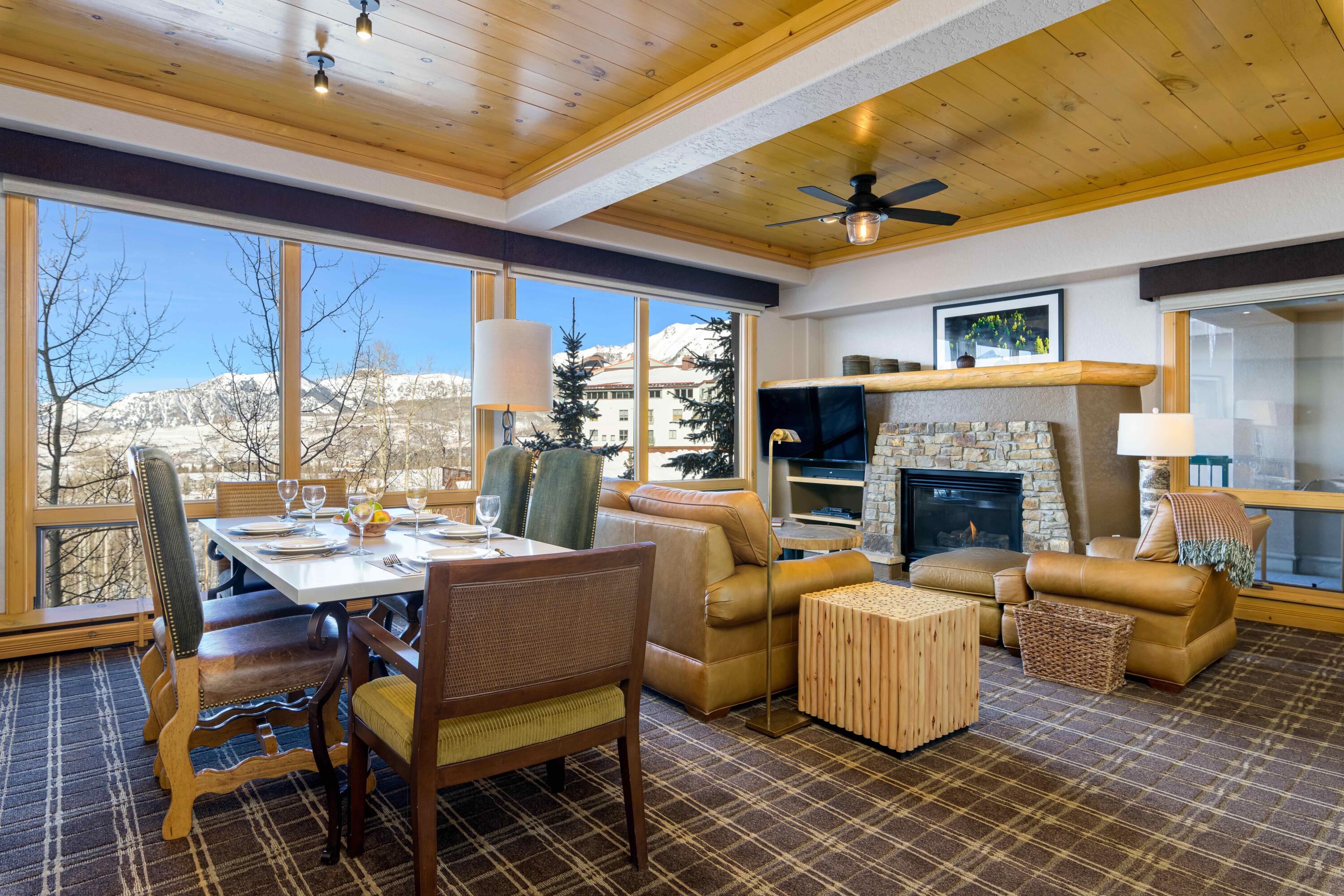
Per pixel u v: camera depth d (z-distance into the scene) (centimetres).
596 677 168
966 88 331
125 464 373
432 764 147
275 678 204
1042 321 546
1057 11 228
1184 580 306
